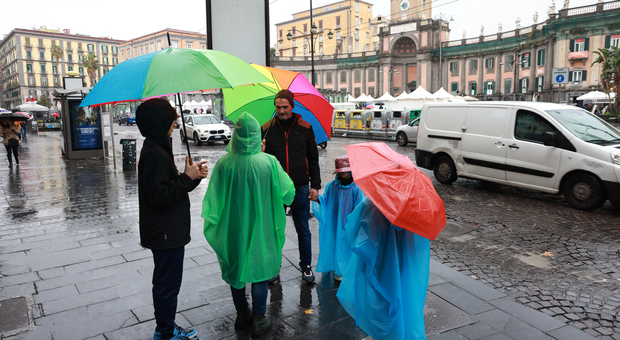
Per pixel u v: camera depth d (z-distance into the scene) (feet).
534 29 153.69
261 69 12.01
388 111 73.05
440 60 182.09
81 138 47.32
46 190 28.81
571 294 12.48
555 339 9.53
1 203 24.61
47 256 15.31
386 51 203.62
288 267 13.84
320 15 261.24
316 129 13.50
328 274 13.16
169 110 8.29
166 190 8.02
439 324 10.15
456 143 29.17
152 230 8.24
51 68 324.19
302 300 11.35
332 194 12.40
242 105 12.53
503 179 26.55
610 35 129.39
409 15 201.16
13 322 10.26
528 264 15.05
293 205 12.37
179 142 75.36
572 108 25.30
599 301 12.00
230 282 9.61
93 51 340.39
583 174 22.38
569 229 19.29
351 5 248.52
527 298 12.19
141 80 7.08
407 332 8.38
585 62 134.92
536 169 24.49
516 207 23.66
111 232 18.49
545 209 23.11
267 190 9.32
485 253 16.25
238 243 9.39
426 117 31.55
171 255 8.45
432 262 14.75
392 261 8.25
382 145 9.19
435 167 31.09
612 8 128.06
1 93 381.60
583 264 14.99
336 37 254.68
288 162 12.00
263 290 9.46
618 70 97.66
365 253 8.22
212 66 7.44
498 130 26.68
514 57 167.02
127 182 31.96
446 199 25.93
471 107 28.58
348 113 80.84
